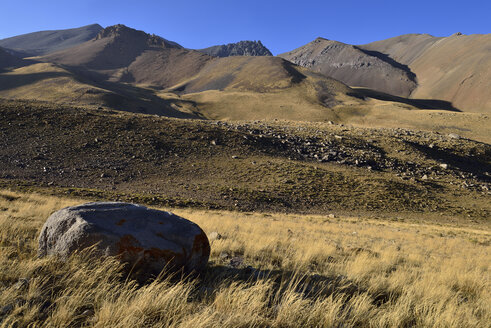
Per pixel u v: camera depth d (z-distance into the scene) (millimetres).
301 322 3896
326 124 94938
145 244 4742
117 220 5023
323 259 8695
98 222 4887
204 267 5668
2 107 54969
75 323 3311
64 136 50250
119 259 4629
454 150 73250
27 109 56375
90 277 4168
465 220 40562
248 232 14594
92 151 47750
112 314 3426
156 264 4777
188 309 3857
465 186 54594
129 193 36031
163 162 48812
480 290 6844
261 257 7930
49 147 46250
